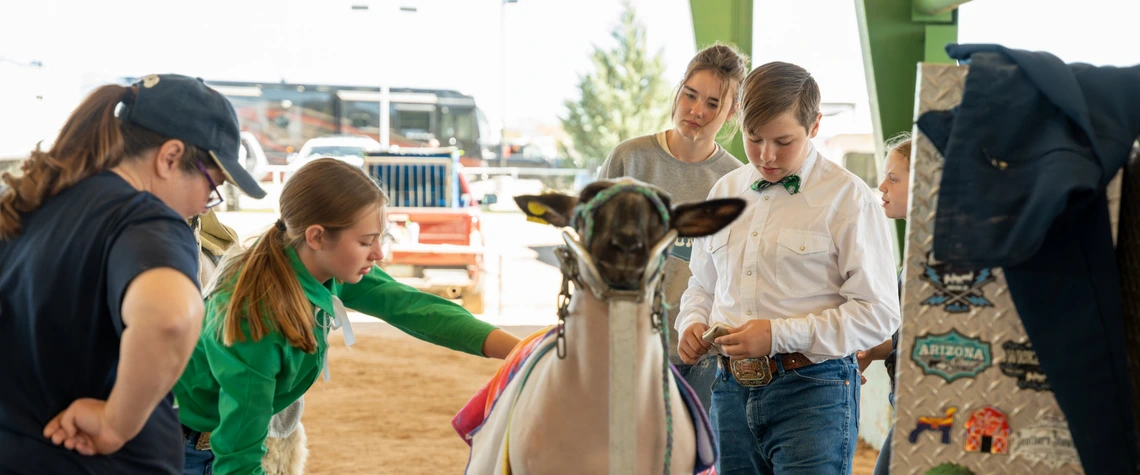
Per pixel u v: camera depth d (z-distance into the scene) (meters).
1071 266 1.50
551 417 1.69
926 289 1.65
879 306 2.22
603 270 1.54
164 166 1.67
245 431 2.06
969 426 1.64
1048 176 1.39
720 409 2.46
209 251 2.90
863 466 4.79
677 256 3.00
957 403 1.64
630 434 1.55
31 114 20.16
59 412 1.60
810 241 2.27
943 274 1.64
